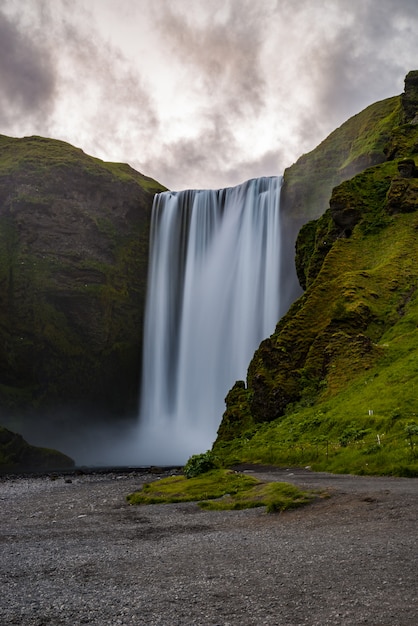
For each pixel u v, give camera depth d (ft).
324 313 186.70
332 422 119.44
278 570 31.81
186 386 362.53
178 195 410.72
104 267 400.88
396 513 44.88
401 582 27.58
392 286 191.31
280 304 334.65
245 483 73.72
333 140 442.91
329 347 164.14
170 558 37.45
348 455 89.10
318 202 373.20
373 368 149.28
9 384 366.02
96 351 392.06
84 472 206.08
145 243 419.33
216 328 358.02
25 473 219.61
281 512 53.06
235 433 179.83
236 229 370.32
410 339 158.30
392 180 242.78
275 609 25.18
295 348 178.60
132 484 119.65
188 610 25.85
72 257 394.11
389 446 84.99
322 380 160.66
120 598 28.45
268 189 367.66
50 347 379.14
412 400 109.91
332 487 60.85
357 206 244.22
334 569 30.89
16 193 397.60
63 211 400.88
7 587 32.14
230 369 343.46
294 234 353.51
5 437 281.33
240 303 350.02
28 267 382.83
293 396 161.17
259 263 349.82
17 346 369.71
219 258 372.99
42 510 79.10
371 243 224.12
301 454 104.42
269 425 155.12
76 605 27.71
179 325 381.19
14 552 43.91
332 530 42.04
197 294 374.43
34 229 392.68
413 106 333.42
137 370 403.54
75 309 389.80
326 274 210.18
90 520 62.95
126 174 473.26
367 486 60.75
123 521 59.62
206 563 35.12
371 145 375.66
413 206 229.25
